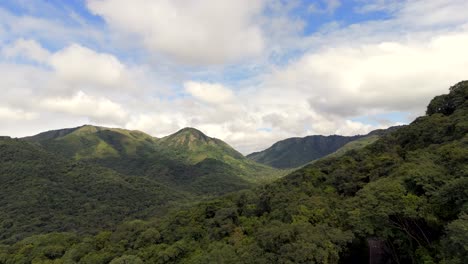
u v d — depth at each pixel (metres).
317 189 55.66
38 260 57.81
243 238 46.25
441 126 50.56
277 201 54.50
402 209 29.12
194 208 68.94
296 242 30.88
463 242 19.97
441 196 27.11
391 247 33.56
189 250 51.03
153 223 69.12
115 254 55.31
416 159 39.56
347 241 31.73
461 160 31.31
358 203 35.25
